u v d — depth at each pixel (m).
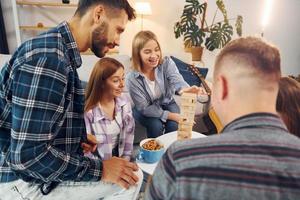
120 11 0.90
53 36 0.86
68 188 1.02
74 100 0.96
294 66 3.85
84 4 0.89
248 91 0.53
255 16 3.55
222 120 0.59
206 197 0.46
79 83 0.96
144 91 2.06
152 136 2.02
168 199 0.50
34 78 0.78
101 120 1.67
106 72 1.65
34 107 0.78
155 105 2.09
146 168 1.35
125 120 1.79
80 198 1.05
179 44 3.60
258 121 0.51
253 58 0.54
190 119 1.43
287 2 3.55
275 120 0.52
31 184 0.97
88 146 1.16
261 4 3.52
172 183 0.50
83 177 0.95
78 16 0.90
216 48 3.14
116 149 1.79
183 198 0.47
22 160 0.80
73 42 0.90
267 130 0.50
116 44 0.96
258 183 0.45
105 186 1.06
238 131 0.51
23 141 0.79
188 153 0.51
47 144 0.83
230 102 0.56
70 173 0.91
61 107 0.83
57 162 0.86
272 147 0.48
